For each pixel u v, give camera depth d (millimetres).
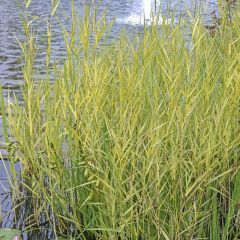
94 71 2977
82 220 3227
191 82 2885
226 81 2928
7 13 14562
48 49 3240
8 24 12680
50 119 3064
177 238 2795
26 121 3277
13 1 17219
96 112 2842
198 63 3035
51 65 7207
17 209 3467
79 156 2994
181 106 2834
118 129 2848
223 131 2875
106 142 2936
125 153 2672
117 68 3182
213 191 2869
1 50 9516
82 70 3158
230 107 2865
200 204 2791
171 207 2879
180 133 2750
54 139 2986
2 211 3455
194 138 2848
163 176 2881
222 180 2840
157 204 2727
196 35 3262
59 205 3197
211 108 3008
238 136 2799
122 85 2889
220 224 3154
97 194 2902
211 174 2906
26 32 3299
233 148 2939
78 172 3020
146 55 3066
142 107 3000
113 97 3053
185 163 2734
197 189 2836
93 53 3090
